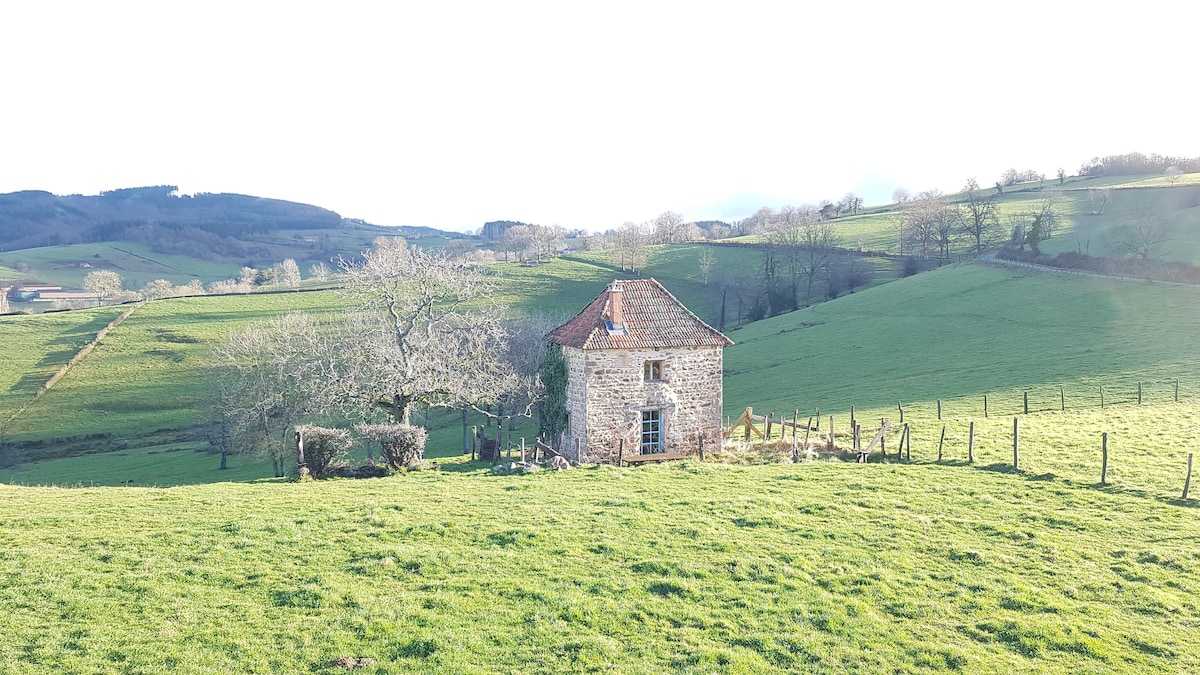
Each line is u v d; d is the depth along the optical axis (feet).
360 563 63.77
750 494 89.45
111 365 298.56
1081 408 142.61
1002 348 226.17
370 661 48.14
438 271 158.61
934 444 117.80
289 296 393.29
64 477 201.36
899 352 248.93
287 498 87.40
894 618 57.21
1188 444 107.34
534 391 147.54
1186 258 289.53
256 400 213.25
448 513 79.87
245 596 57.21
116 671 46.24
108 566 62.18
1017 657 52.06
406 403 148.25
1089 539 73.72
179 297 395.34
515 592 59.06
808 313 352.90
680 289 431.43
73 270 611.88
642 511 81.46
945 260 419.95
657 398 126.62
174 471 207.51
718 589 60.90
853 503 85.76
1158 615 58.18
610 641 51.93
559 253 586.04
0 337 326.65
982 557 68.85
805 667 50.01
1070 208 484.74
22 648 48.42
